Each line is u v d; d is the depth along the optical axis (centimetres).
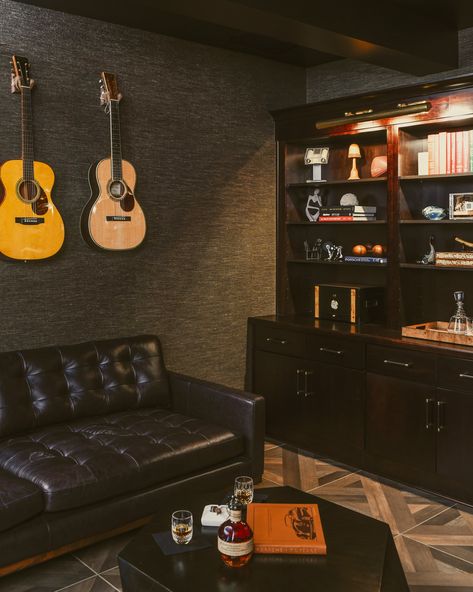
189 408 381
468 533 318
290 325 441
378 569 208
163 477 306
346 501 356
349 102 427
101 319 398
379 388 389
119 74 397
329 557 215
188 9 300
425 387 365
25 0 351
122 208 389
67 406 349
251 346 473
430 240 420
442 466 359
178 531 220
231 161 459
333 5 330
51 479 273
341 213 451
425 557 294
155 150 418
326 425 422
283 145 478
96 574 278
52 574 277
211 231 450
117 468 290
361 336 396
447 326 407
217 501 259
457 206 391
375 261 431
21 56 355
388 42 358
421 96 390
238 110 461
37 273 369
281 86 486
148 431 335
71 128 377
